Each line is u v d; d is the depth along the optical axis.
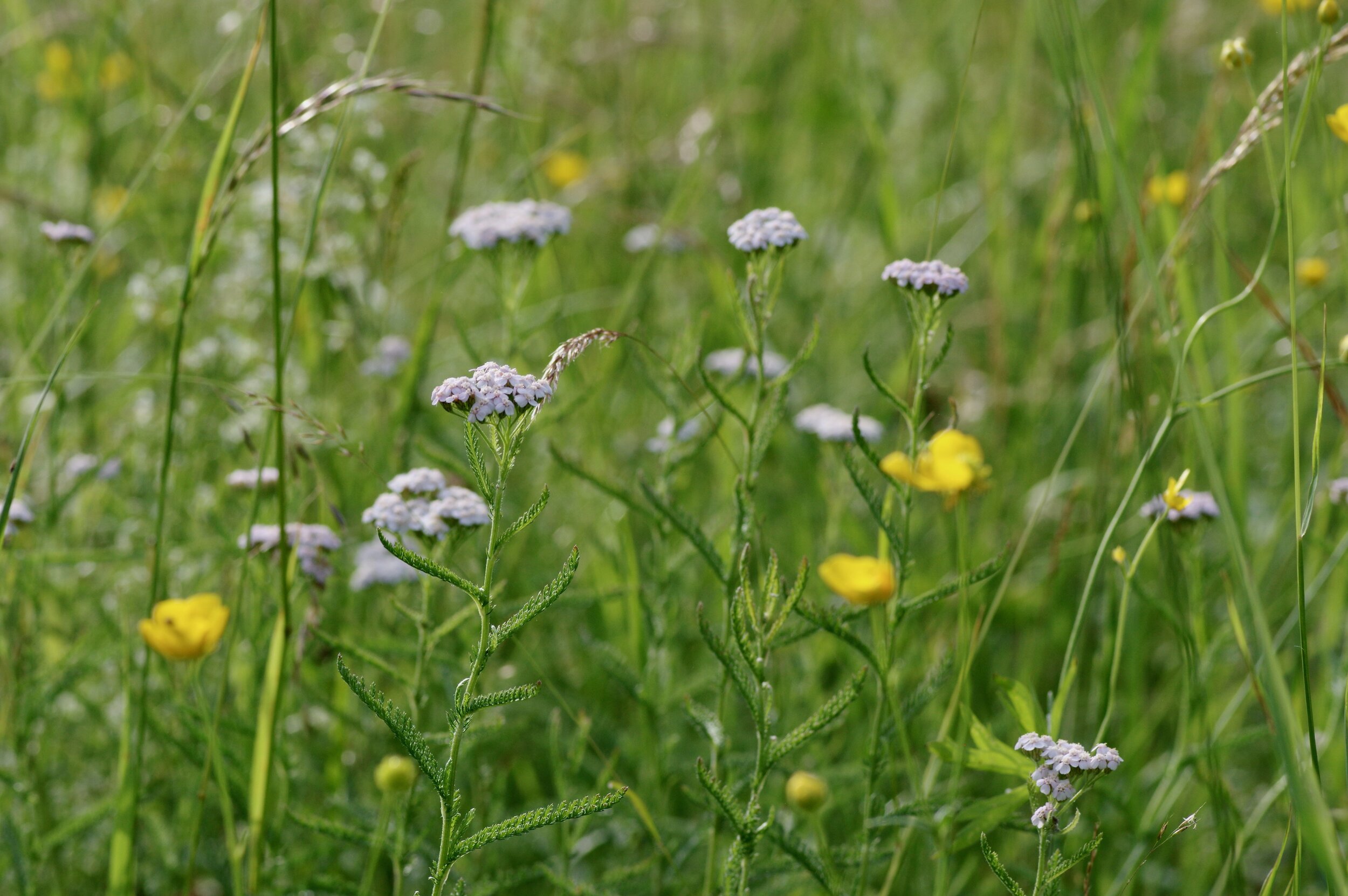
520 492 4.57
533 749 3.97
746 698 2.41
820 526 4.62
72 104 5.61
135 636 3.50
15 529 3.17
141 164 5.29
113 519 4.19
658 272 5.63
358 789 3.50
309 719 3.60
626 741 3.53
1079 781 2.25
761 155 6.14
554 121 6.29
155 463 4.05
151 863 3.40
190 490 3.96
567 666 4.21
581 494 4.38
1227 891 3.23
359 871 3.43
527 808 3.66
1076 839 3.30
